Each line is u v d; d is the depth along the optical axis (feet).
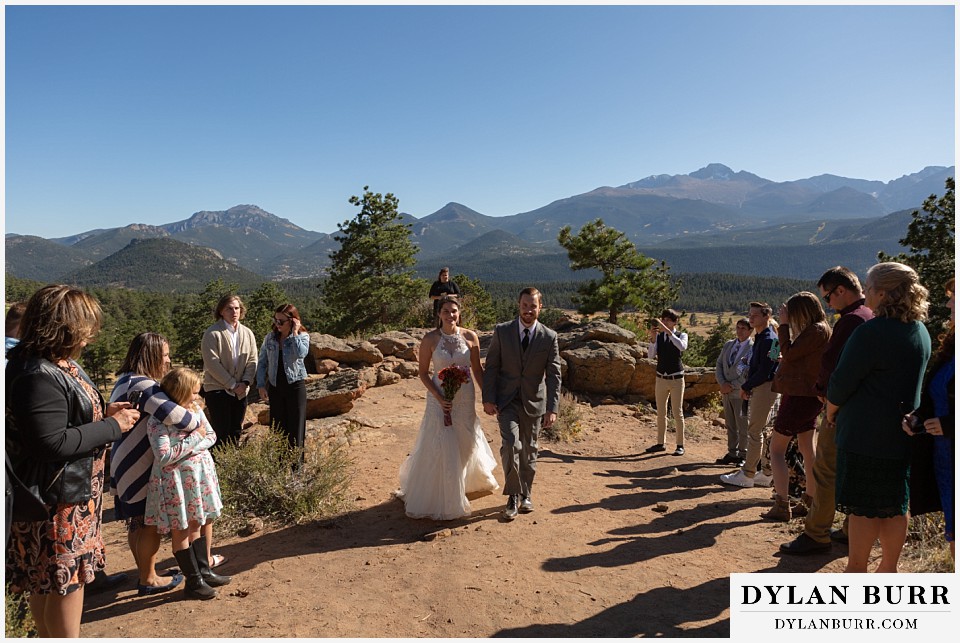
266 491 18.60
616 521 18.19
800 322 16.97
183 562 13.17
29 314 9.11
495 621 12.00
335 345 43.27
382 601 12.96
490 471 20.22
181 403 13.33
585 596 13.07
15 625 11.41
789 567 14.35
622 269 106.93
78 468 9.30
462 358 18.33
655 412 37.42
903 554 14.39
